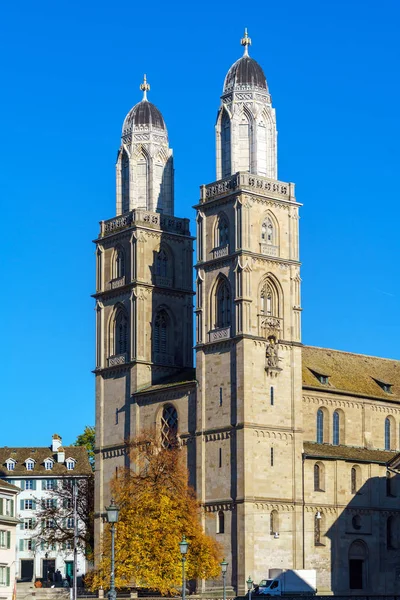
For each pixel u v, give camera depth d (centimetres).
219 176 14425
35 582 18338
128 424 15050
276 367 13788
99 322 15688
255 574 13175
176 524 12875
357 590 14212
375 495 14600
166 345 15388
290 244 14262
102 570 12712
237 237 13875
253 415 13500
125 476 13775
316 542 13900
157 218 15575
